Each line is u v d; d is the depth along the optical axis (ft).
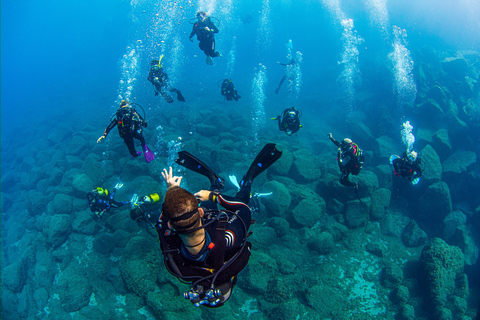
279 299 21.13
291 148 38.01
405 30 74.23
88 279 24.31
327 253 25.13
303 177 31.81
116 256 25.62
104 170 34.47
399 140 40.09
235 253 3.68
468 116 36.32
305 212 27.48
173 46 141.18
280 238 26.35
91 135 48.62
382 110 44.78
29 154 55.11
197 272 3.56
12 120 105.40
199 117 46.60
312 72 89.45
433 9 71.77
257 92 74.49
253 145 40.29
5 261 31.96
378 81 53.52
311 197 29.40
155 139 39.93
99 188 26.43
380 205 28.78
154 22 139.54
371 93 53.62
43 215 32.40
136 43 157.07
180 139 38.75
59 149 48.32
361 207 27.86
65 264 26.03
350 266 24.32
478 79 42.32
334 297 21.58
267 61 116.26
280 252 24.94
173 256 3.74
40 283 24.68
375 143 37.78
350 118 48.60
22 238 33.35
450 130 35.53
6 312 25.13
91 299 23.04
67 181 34.96
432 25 72.74
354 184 22.72
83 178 32.94
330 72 69.82
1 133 92.43
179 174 32.32
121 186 28.53
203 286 3.58
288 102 66.49
